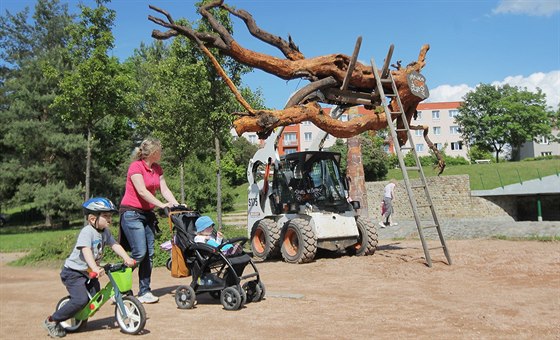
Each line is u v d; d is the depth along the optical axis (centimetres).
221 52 1001
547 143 8825
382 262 1027
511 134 7525
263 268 1030
